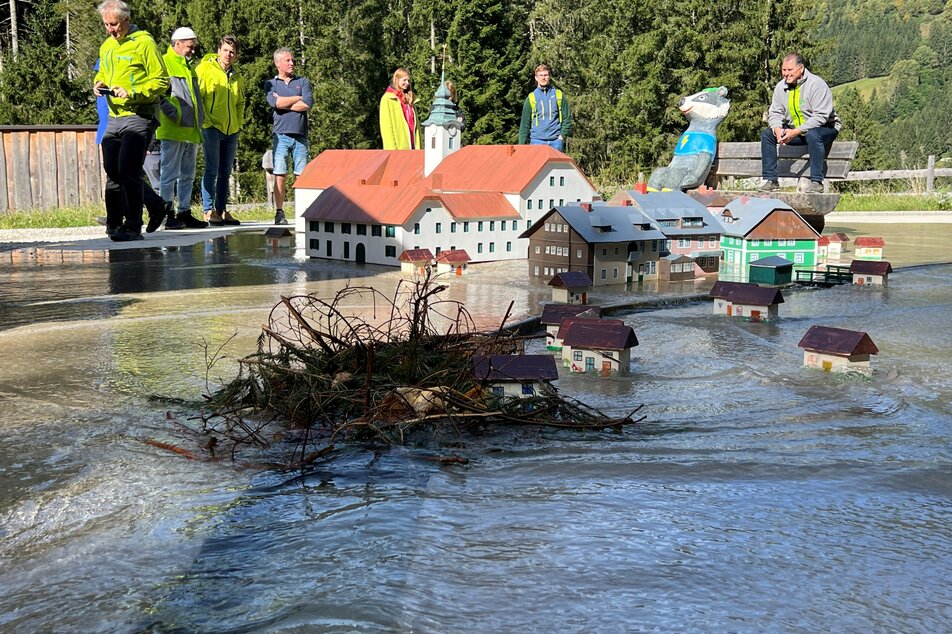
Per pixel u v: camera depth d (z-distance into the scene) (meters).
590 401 4.27
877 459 3.33
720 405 4.19
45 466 3.21
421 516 2.68
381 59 41.09
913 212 19.64
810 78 12.34
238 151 34.12
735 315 6.84
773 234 9.98
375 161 14.23
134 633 1.98
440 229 10.52
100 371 4.82
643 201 9.66
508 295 7.77
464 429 3.75
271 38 35.22
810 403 4.22
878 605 2.12
